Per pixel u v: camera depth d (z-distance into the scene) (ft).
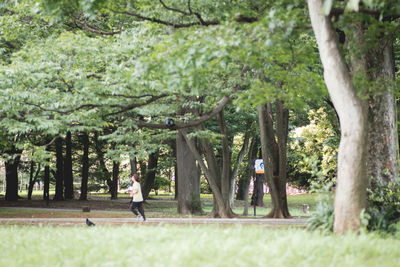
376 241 24.27
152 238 25.73
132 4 45.42
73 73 47.80
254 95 36.52
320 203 32.86
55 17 37.52
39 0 38.19
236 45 29.58
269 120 72.64
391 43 41.68
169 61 30.27
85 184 138.72
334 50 28.32
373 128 38.93
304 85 37.06
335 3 29.55
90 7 37.11
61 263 20.54
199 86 35.04
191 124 48.91
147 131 75.97
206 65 30.48
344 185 28.45
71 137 146.51
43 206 109.09
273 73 37.63
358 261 19.62
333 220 30.83
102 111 52.11
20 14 56.44
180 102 57.67
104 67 52.70
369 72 37.47
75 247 23.70
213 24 40.86
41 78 48.37
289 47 35.06
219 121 72.79
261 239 25.22
